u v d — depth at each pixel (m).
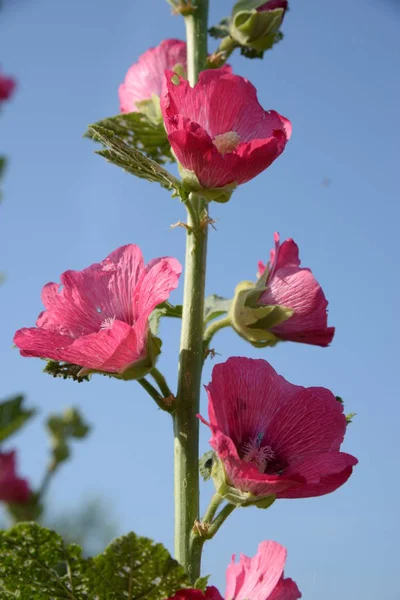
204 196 0.79
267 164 0.78
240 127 0.82
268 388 0.78
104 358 0.78
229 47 0.93
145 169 0.80
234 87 0.81
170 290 0.77
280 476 0.74
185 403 0.80
